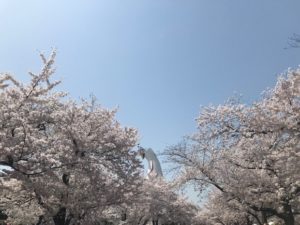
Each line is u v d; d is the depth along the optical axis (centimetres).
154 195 3606
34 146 1215
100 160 1700
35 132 1316
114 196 1741
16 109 1269
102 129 1819
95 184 1630
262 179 1964
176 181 2269
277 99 1616
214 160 2106
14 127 1190
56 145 1474
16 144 1170
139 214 3534
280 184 1864
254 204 2019
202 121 1775
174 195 3747
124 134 1855
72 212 1596
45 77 1367
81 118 1822
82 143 1631
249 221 3241
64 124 1591
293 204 1952
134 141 1852
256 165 1867
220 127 1762
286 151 1622
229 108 1736
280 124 1572
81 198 1598
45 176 1316
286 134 1617
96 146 1759
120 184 1773
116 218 2809
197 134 1973
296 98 1628
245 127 1706
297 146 1614
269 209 1981
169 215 3819
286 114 1603
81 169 1535
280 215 1945
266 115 1642
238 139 1759
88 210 1711
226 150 1922
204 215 3616
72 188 1557
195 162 2220
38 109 1455
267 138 1805
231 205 2303
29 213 1998
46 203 1520
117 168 1764
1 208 1798
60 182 1415
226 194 2147
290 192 1811
